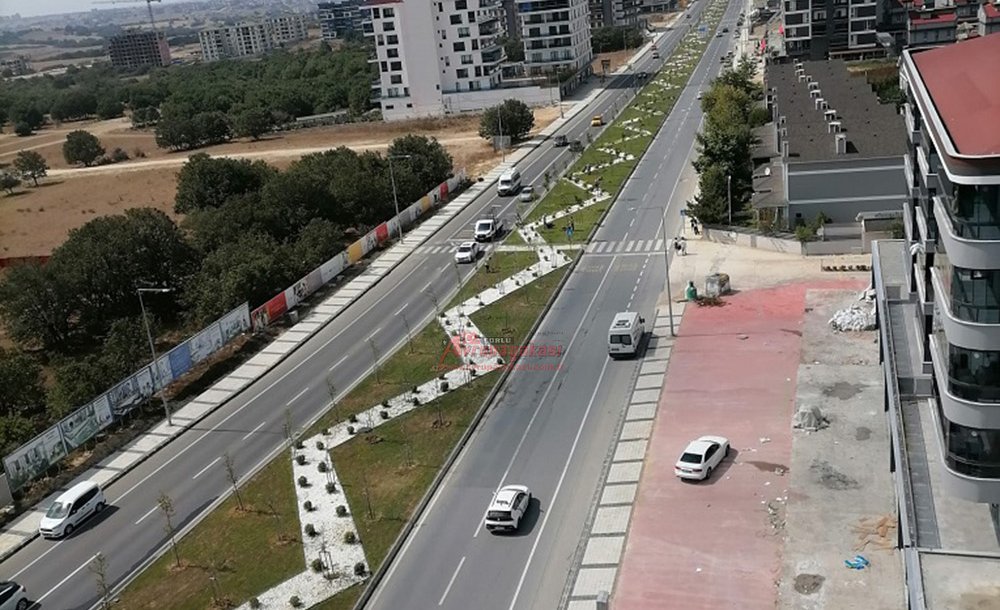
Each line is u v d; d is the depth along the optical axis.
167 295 100.00
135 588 50.53
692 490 53.00
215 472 63.00
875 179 89.31
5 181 172.38
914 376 48.25
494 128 160.88
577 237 104.69
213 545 53.75
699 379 66.81
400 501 55.72
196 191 125.56
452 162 145.75
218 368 81.69
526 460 59.09
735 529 48.78
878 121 100.69
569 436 61.44
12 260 119.12
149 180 170.88
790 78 137.75
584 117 180.25
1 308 92.81
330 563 50.25
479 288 92.81
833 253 88.12
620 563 47.38
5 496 61.31
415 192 126.56
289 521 55.03
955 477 38.84
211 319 87.75
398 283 98.88
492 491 55.94
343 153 131.50
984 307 36.59
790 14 195.75
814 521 48.44
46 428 70.31
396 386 72.25
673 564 46.66
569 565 47.94
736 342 72.06
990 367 37.16
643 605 43.88
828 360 66.81
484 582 47.38
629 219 109.12
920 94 48.09
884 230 86.06
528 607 45.09
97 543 56.12
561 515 52.53
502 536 51.22
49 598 50.91
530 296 88.38
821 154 91.12
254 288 90.19
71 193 167.38
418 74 199.38
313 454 63.16
